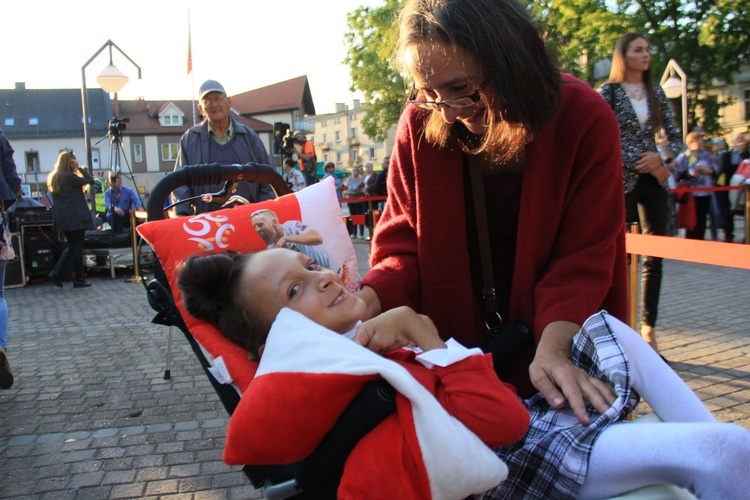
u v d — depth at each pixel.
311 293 1.50
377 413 1.21
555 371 1.42
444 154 1.74
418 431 1.20
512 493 1.35
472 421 1.28
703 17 21.30
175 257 1.85
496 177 1.73
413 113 1.77
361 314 1.54
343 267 2.07
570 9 20.14
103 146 55.91
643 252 2.78
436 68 1.43
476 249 1.85
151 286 1.87
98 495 2.66
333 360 1.24
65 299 7.92
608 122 1.60
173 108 57.59
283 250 1.57
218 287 1.57
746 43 21.06
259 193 4.38
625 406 1.34
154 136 57.22
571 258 1.61
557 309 1.54
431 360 1.37
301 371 1.23
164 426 3.41
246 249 1.93
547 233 1.65
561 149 1.60
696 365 3.86
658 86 3.89
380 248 1.90
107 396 3.95
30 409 3.73
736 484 1.11
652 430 1.25
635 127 3.78
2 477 2.84
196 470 2.87
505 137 1.53
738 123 29.92
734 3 19.78
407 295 1.80
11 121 56.25
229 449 1.23
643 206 3.92
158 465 2.94
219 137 4.50
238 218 1.99
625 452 1.24
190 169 2.19
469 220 1.82
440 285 1.79
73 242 8.90
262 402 1.22
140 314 6.66
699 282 6.89
